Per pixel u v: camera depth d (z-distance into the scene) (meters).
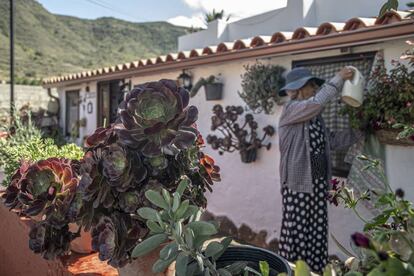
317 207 3.24
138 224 1.24
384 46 3.47
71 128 10.56
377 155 3.44
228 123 5.02
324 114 4.03
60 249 1.49
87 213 1.26
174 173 1.31
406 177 3.29
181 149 1.26
